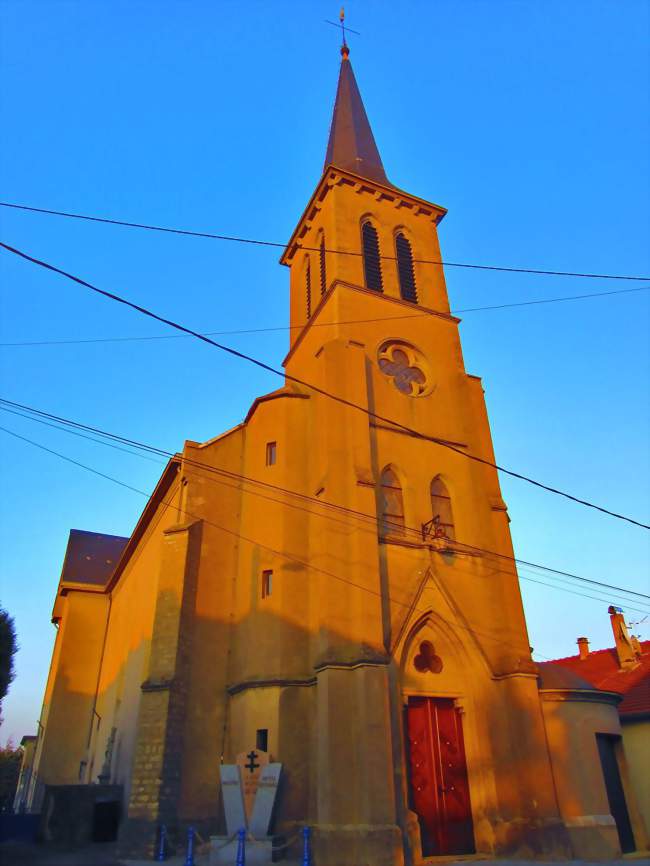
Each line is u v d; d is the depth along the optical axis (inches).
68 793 895.7
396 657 811.4
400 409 1039.6
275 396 1063.6
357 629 791.7
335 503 883.4
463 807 796.0
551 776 796.6
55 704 1498.5
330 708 745.6
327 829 689.0
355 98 1670.8
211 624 922.7
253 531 973.2
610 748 913.5
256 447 1046.4
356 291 1123.3
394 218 1315.2
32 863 679.1
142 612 1146.0
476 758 816.3
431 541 926.4
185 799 800.3
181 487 1021.8
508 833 762.2
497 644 888.3
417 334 1150.3
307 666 840.3
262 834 718.5
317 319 1154.0
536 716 828.0
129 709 1064.8
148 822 761.0
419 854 699.4
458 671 866.1
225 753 848.3
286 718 800.3
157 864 698.2
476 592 930.1
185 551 936.3
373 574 832.3
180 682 856.9
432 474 1007.0
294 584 891.4
